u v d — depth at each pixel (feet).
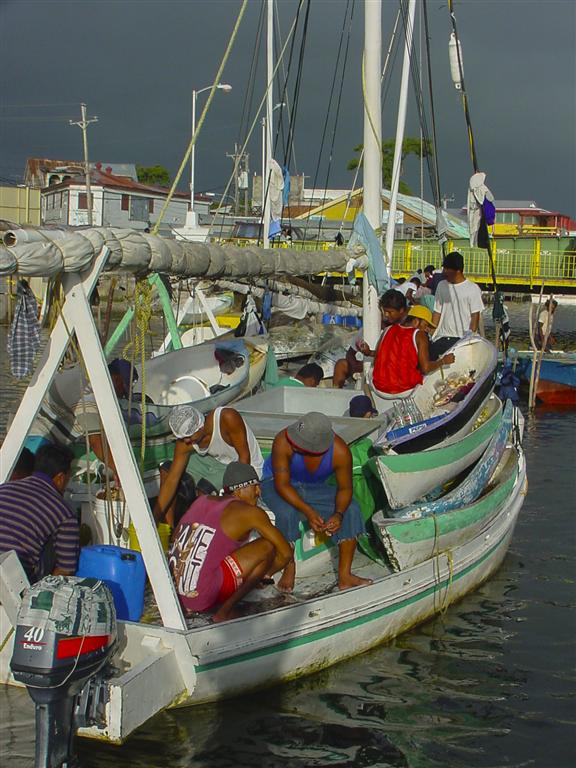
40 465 19.49
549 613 25.94
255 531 20.44
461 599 26.78
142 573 18.92
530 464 48.75
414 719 19.15
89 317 17.52
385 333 29.68
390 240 44.01
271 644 18.86
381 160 35.27
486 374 29.81
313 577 22.54
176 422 20.99
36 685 14.58
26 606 14.75
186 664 17.54
